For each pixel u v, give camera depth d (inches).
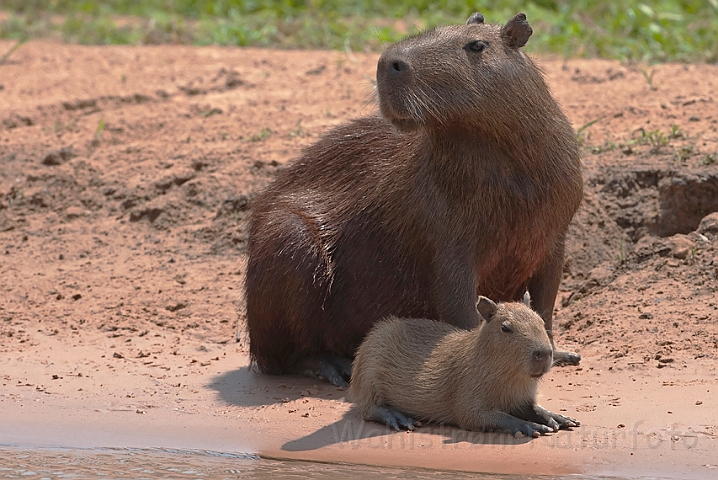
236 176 610.9
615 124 602.9
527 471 327.3
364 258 422.3
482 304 361.4
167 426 385.7
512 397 362.3
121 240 588.7
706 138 564.1
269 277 427.2
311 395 416.8
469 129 384.8
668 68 692.1
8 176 648.4
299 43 853.2
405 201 407.8
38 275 557.6
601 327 455.2
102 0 1104.8
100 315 509.0
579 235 522.3
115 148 661.3
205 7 1021.8
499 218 393.1
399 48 381.1
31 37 929.5
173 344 477.7
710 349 420.2
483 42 384.8
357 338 434.9
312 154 454.3
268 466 341.4
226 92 722.2
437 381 371.6
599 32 830.5
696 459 329.4
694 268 479.8
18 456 358.9
